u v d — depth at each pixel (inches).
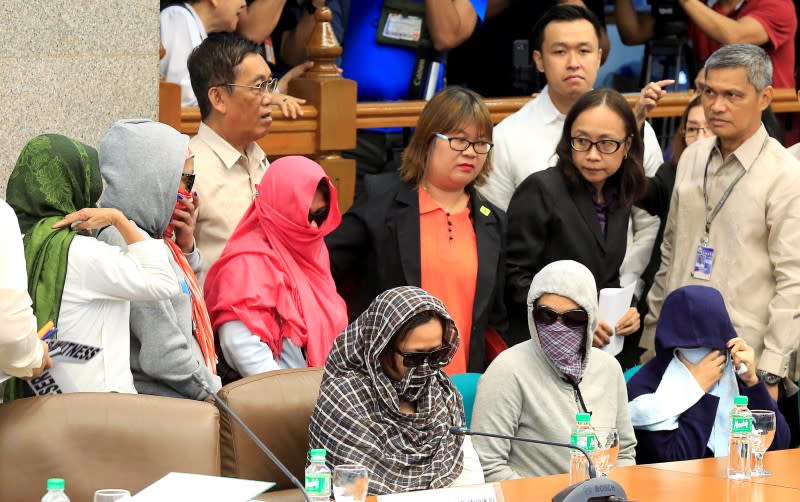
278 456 378.6
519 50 658.2
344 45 627.8
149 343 379.2
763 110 549.0
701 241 523.5
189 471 346.0
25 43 478.3
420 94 628.4
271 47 611.5
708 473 393.7
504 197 545.0
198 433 349.7
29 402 340.8
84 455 339.9
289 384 385.7
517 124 550.9
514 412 417.1
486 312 481.1
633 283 505.4
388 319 359.9
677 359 454.0
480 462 407.2
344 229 482.3
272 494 371.9
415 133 485.7
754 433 395.5
